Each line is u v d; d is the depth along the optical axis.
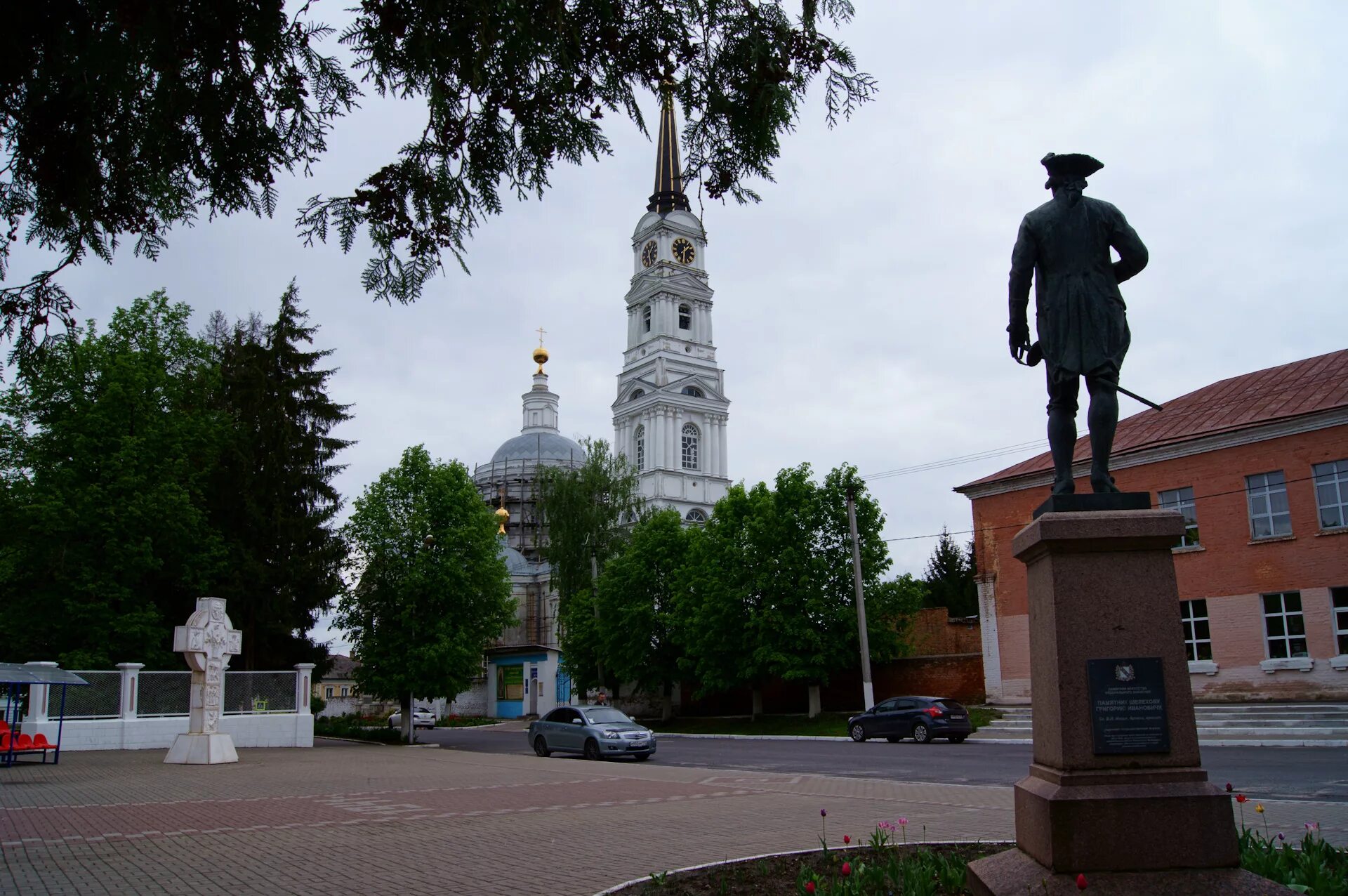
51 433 32.75
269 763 23.42
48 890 7.94
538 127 6.51
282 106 6.14
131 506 31.28
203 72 5.79
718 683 40.72
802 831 10.59
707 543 43.00
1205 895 5.37
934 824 10.82
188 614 34.94
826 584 37.88
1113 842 5.55
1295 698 26.81
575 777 19.16
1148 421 33.19
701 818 12.02
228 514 36.50
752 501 41.38
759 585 38.06
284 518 36.62
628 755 26.33
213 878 8.38
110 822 12.21
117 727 27.98
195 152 6.16
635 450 82.25
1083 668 5.96
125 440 32.09
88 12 5.16
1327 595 26.59
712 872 7.73
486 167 6.63
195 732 23.19
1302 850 7.14
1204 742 23.16
